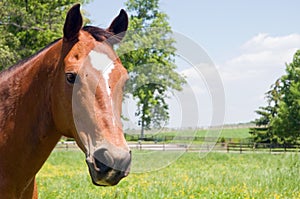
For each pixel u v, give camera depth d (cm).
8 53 2412
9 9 2677
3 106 349
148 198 838
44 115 331
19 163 341
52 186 1002
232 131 6894
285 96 4534
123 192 882
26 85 342
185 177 1206
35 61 346
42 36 2741
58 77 313
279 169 1316
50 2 2839
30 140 338
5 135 345
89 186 995
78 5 314
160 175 1268
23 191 352
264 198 859
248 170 1523
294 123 4416
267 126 5459
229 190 953
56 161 1953
